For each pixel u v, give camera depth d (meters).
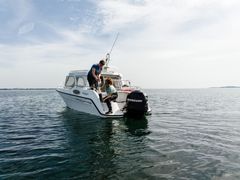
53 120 11.78
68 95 13.48
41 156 5.87
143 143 6.98
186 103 24.80
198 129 9.28
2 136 8.22
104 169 4.95
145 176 4.56
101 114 11.00
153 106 20.48
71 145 6.88
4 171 4.89
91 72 11.41
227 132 8.71
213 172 4.75
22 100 30.81
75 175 4.66
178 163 5.25
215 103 25.19
